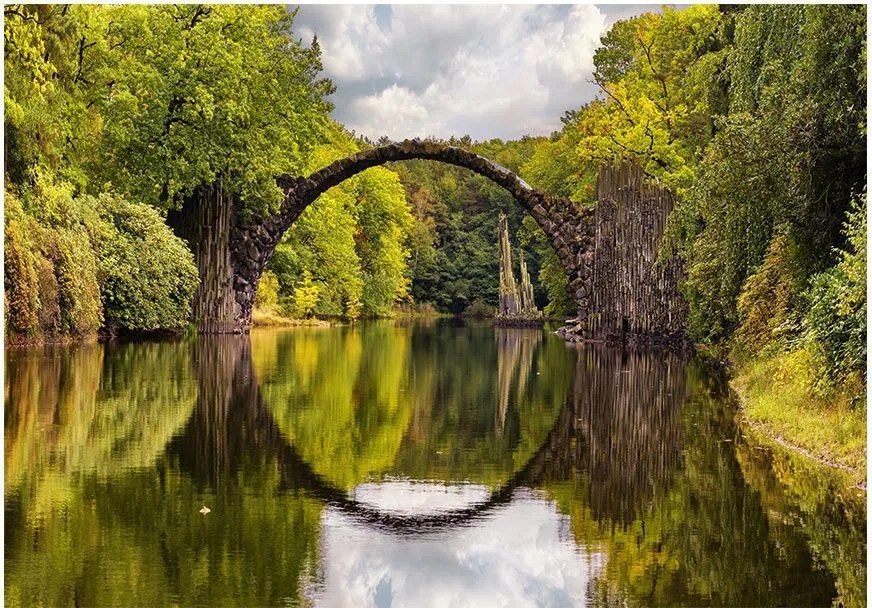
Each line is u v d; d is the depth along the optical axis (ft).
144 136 121.19
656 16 153.89
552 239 132.87
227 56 122.93
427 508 31.32
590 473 37.47
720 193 60.70
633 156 136.15
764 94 59.21
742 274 71.92
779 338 62.18
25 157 83.76
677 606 21.91
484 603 22.12
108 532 27.45
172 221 130.82
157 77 119.55
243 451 40.78
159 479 34.73
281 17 143.64
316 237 200.75
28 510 29.81
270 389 64.75
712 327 94.89
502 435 47.16
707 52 121.19
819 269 56.13
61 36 94.73
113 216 109.50
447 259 322.75
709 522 29.40
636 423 51.31
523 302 218.18
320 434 46.32
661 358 102.73
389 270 265.54
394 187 260.21
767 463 39.19
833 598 22.33
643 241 123.85
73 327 93.25
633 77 155.84
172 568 24.23
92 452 39.50
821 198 54.70
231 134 125.90
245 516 29.63
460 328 200.75
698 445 43.96
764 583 23.44
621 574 24.31
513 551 26.32
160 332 119.34
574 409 57.41
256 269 135.85
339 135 247.70
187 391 60.95
